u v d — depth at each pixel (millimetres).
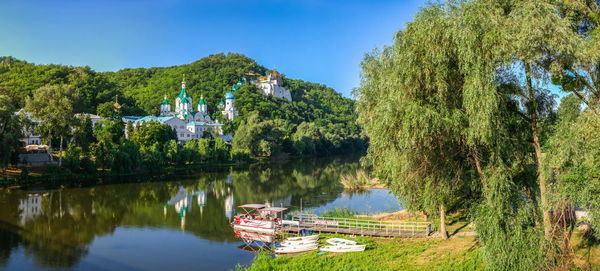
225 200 58000
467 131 20516
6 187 67812
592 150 17562
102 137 113812
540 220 22688
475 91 19156
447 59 20609
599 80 19578
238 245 34875
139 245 35031
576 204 20453
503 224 21344
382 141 23531
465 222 36031
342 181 70562
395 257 26984
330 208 49750
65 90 87188
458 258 25578
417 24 21906
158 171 99188
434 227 29828
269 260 28094
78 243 35688
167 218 45938
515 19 19484
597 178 17984
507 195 20984
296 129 175625
